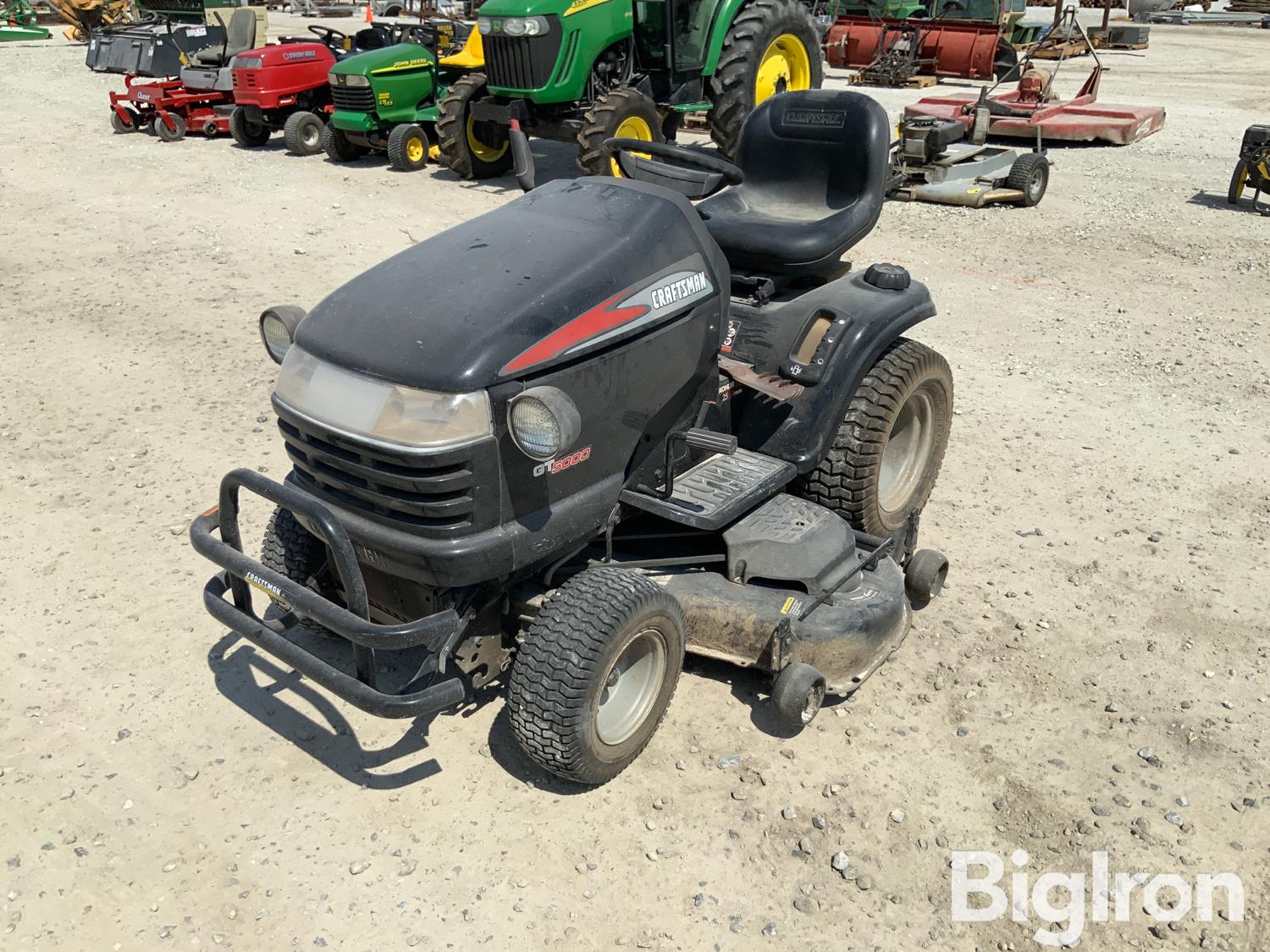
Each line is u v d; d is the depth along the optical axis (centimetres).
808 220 449
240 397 612
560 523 322
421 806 333
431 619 292
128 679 387
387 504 304
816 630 360
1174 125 1489
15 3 2600
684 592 372
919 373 432
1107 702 380
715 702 378
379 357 301
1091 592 443
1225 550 473
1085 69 2016
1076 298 798
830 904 302
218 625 418
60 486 514
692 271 353
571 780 330
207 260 866
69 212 1009
